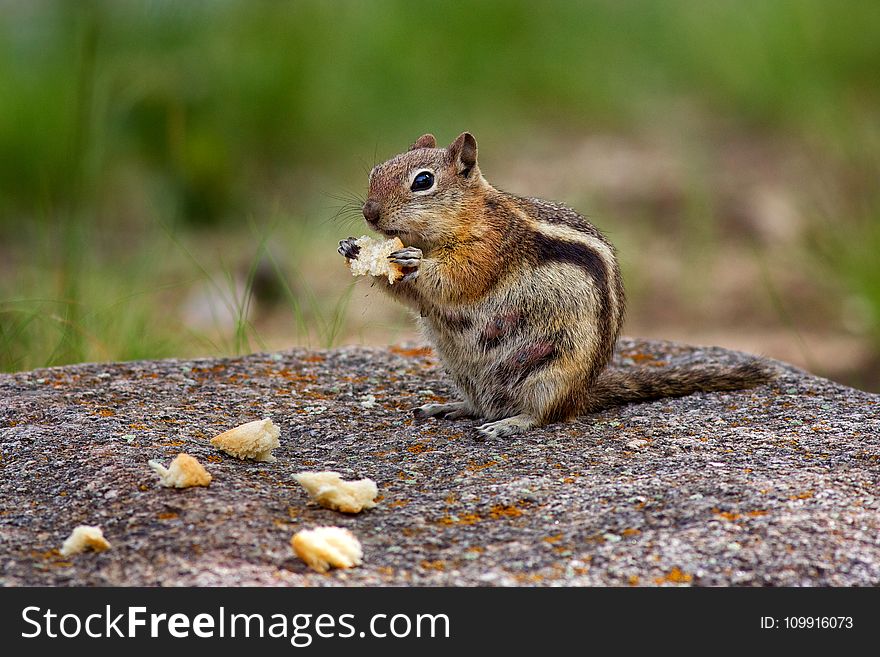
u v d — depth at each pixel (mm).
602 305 9555
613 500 7383
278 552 6777
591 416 9609
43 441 8500
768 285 17562
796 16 27688
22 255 18703
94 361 12859
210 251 19922
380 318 16453
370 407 9945
